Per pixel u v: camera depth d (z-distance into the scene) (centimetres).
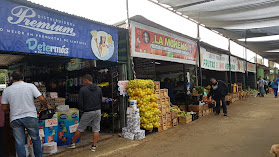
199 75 1073
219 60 1359
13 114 352
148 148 487
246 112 975
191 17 899
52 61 845
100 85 665
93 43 549
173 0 686
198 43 1063
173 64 1132
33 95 369
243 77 2017
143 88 610
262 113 924
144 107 601
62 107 528
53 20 458
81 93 460
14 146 419
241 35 1259
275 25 998
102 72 683
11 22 388
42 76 881
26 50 407
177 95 1017
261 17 866
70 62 764
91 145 518
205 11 809
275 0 680
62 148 489
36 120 370
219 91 912
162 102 698
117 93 648
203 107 931
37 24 428
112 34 608
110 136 586
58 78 852
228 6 744
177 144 511
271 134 559
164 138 573
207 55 1174
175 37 880
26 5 411
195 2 711
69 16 491
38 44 428
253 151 432
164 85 1095
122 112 638
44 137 472
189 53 986
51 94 559
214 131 627
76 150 479
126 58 654
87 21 534
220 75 1708
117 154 451
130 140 558
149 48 725
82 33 521
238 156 410
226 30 1155
